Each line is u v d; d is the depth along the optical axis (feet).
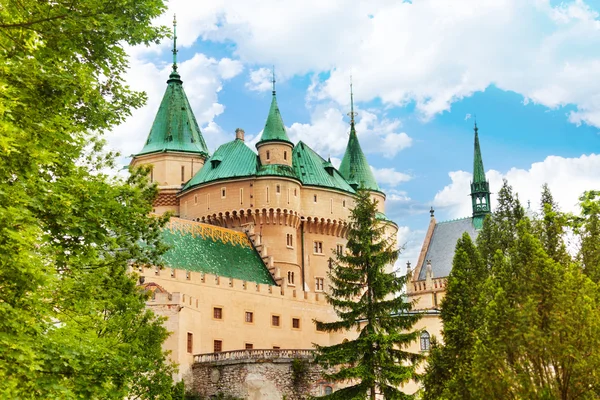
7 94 63.98
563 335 94.17
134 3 86.89
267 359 209.87
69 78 73.46
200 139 332.39
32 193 68.13
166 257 239.30
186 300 215.31
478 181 350.02
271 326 254.06
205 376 213.05
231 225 291.58
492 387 97.04
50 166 76.38
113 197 83.25
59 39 75.82
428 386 120.78
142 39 88.07
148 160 319.06
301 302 265.95
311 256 300.61
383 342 138.00
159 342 122.01
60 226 70.18
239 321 244.42
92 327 90.63
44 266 68.13
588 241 122.83
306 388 211.41
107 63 88.79
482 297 117.29
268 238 288.71
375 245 148.87
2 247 61.16
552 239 119.75
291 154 301.43
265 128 300.40
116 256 94.12
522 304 99.40
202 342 230.68
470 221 335.06
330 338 270.46
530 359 96.94
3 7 65.00
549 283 98.27
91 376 70.54
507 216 172.76
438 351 120.98
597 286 102.17
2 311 60.85
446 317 126.00
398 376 135.54
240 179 291.58
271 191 289.12
